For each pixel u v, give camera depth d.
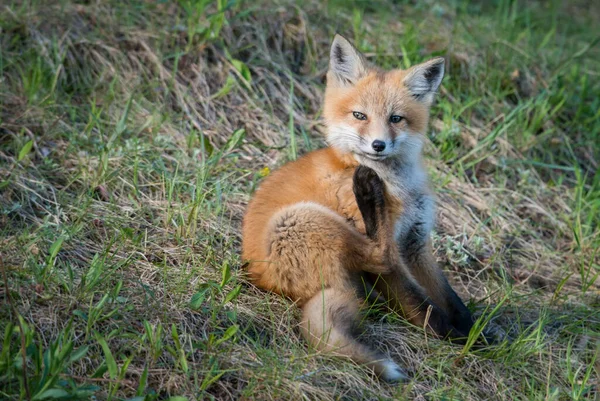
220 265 9.74
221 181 11.37
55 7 14.10
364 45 15.33
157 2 14.27
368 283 9.43
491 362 8.92
